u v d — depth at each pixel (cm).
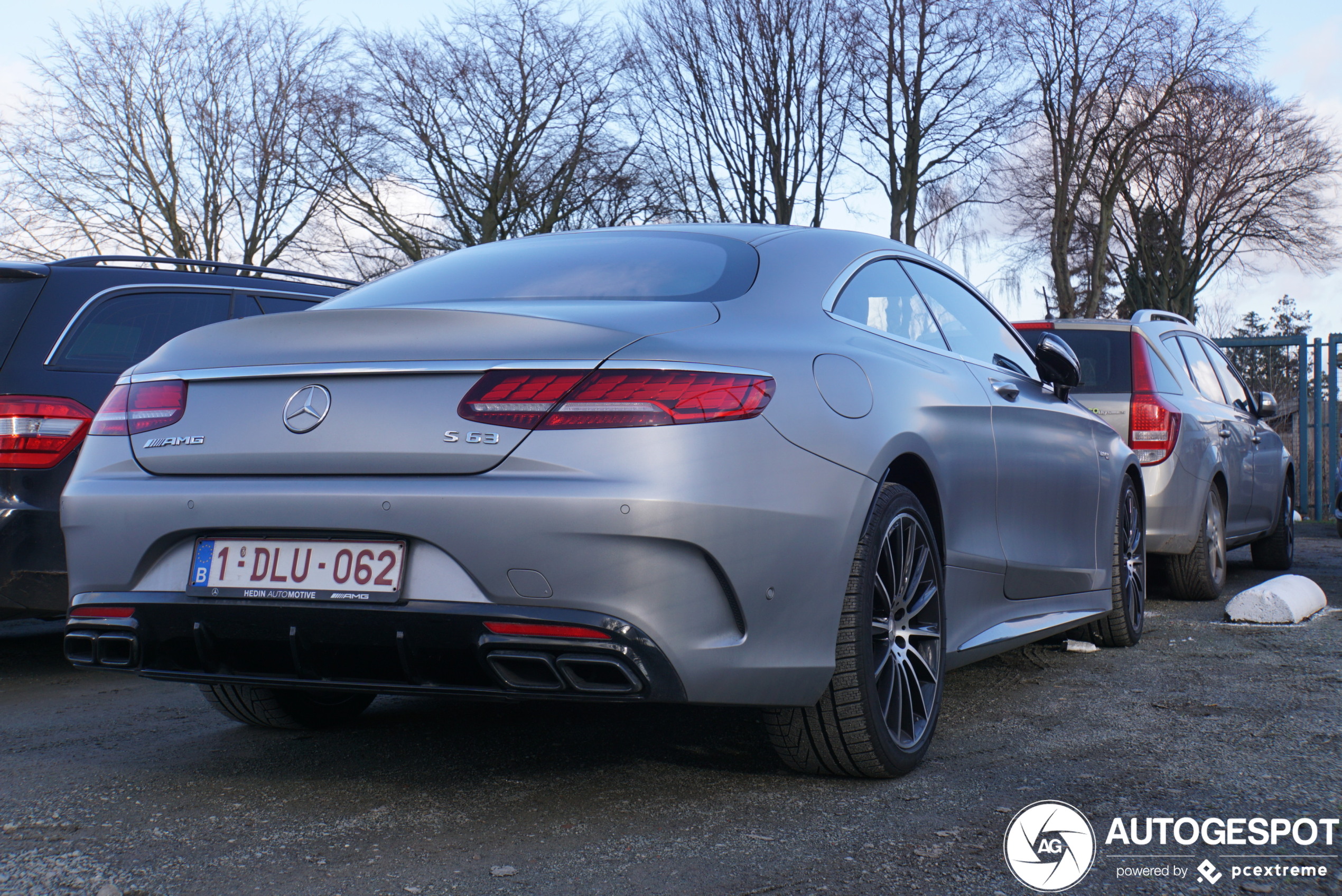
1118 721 306
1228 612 496
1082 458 390
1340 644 422
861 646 236
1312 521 1345
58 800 245
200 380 231
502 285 272
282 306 505
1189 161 3145
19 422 383
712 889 188
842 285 278
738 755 275
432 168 2695
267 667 226
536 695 207
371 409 213
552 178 2683
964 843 209
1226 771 255
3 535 377
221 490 220
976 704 331
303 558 215
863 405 243
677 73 2602
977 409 306
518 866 200
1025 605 347
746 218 2594
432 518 203
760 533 212
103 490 232
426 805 237
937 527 279
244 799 244
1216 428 582
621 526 197
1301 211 3350
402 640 207
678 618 203
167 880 195
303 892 189
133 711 344
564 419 203
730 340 225
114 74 2692
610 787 249
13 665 438
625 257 279
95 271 431
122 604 229
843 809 230
